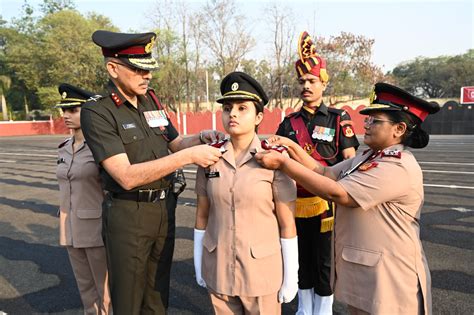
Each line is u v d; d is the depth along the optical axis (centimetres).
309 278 290
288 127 315
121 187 215
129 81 211
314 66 296
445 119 2409
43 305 327
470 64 5566
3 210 686
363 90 3588
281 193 197
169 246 238
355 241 192
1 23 4744
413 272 182
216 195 201
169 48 3694
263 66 3622
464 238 460
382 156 185
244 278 197
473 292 323
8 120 4275
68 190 266
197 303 323
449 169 968
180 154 192
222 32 3453
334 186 180
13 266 414
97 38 211
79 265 276
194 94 3997
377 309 180
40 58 3753
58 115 3844
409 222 185
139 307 225
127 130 213
